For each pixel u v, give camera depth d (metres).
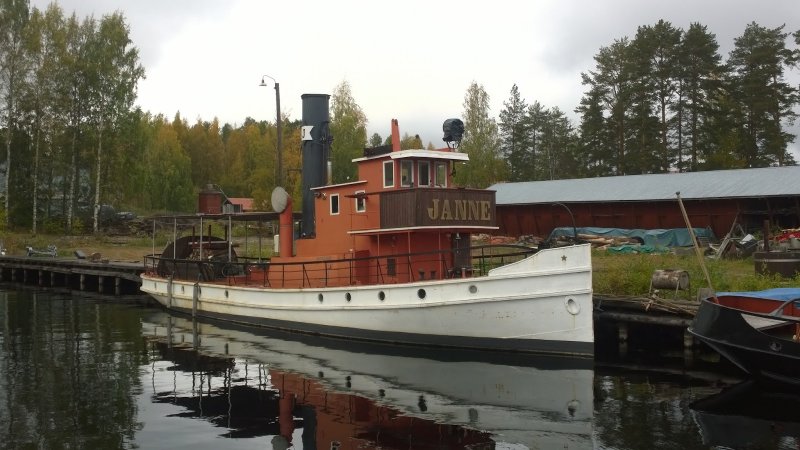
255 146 82.81
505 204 43.12
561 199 41.03
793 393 12.42
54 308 26.70
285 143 68.38
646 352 16.52
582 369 14.30
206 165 100.50
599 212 40.16
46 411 11.39
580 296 14.71
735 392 12.48
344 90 66.25
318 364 15.11
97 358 16.09
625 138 60.91
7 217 49.97
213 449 9.48
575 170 77.00
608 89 63.06
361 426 10.49
